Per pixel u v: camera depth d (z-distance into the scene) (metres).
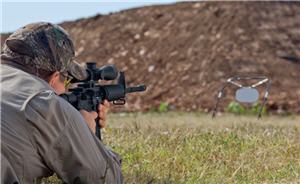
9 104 4.48
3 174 4.44
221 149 10.27
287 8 52.84
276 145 10.73
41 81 4.66
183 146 10.66
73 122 4.62
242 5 52.19
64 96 4.93
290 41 49.00
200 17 52.56
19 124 4.47
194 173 8.27
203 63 46.81
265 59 46.25
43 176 4.71
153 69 49.06
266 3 52.78
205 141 11.19
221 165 8.95
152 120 20.41
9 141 4.45
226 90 42.31
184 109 41.66
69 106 4.64
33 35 4.70
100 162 4.80
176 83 45.84
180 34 51.75
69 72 4.88
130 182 7.64
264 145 10.98
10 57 4.69
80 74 4.98
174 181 7.84
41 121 4.50
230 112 34.97
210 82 44.22
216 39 49.09
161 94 44.97
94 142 4.79
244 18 50.53
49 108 4.50
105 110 5.26
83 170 4.70
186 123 17.05
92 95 5.13
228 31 49.44
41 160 4.61
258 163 9.27
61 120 4.56
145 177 7.87
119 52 53.44
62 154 4.62
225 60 46.12
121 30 56.12
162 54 50.38
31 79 4.61
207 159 9.50
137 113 33.25
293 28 50.62
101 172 4.79
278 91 41.44
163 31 53.28
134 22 56.31
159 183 7.68
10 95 4.51
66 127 4.58
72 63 4.89
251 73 44.47
